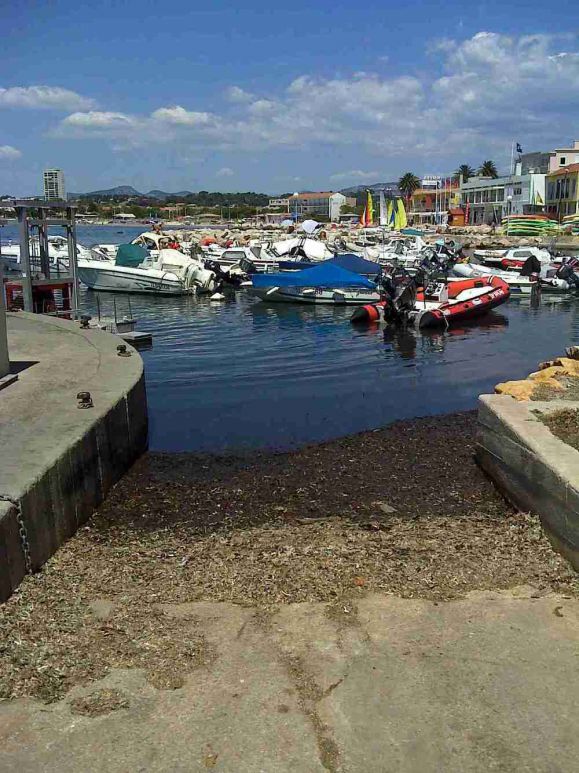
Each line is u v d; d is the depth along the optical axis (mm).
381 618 4402
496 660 3955
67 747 3309
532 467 6133
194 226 149125
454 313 23828
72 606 4543
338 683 3762
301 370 16516
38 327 13875
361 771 3172
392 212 68750
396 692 3686
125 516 6926
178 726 3439
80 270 34500
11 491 5035
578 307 29578
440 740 3350
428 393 14117
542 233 72000
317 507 7203
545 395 8812
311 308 28438
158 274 33156
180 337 21484
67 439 6441
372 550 5488
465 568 5117
